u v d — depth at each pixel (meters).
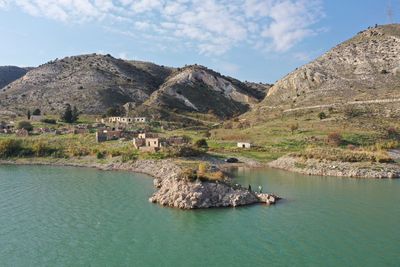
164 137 166.12
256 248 54.22
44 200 81.00
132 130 196.88
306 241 56.59
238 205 74.56
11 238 58.50
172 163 120.31
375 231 60.75
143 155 136.12
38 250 54.09
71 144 163.12
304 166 121.69
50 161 147.12
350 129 176.50
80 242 56.91
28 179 108.00
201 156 140.00
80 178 110.00
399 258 50.88
